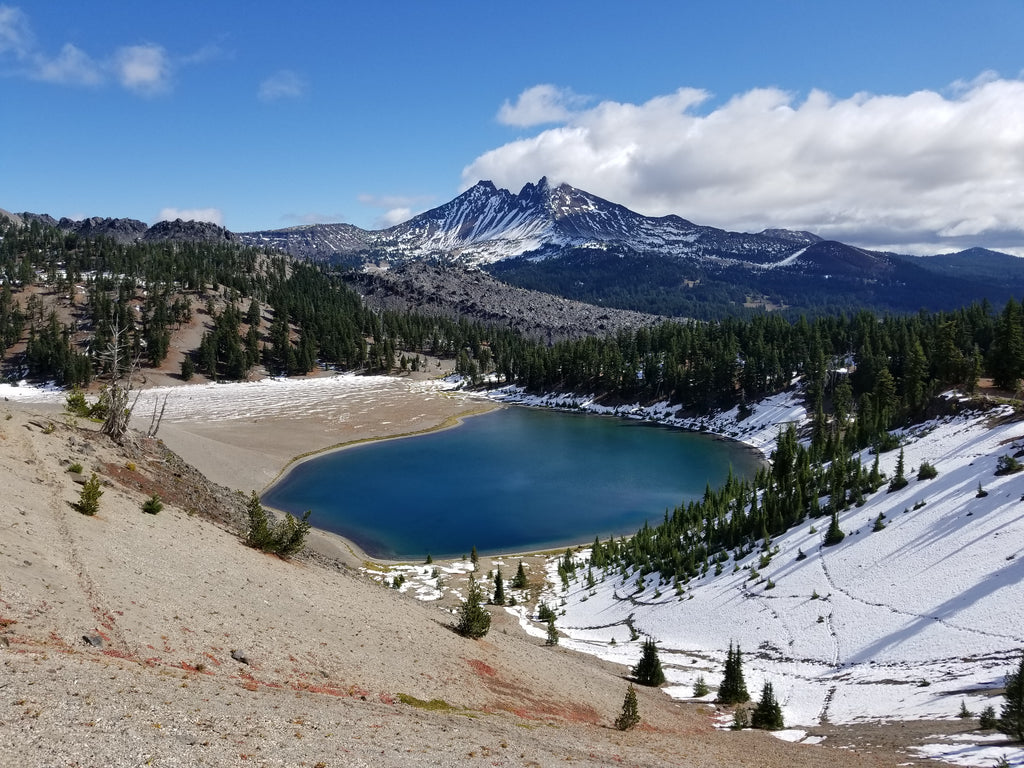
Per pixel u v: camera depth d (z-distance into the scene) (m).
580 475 132.62
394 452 148.25
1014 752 27.39
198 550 33.41
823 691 48.09
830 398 168.62
